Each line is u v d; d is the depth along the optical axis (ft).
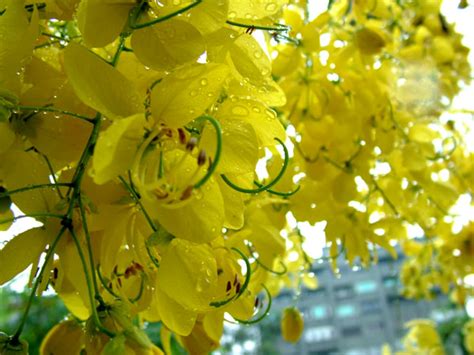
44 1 0.62
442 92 1.47
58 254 0.64
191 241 0.55
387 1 1.44
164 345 0.79
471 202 1.68
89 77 0.55
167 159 0.56
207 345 0.78
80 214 0.64
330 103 1.14
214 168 0.51
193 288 0.60
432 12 1.53
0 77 0.59
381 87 1.21
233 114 0.63
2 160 0.62
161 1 0.58
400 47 1.44
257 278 0.91
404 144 1.30
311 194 1.13
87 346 0.63
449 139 1.57
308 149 1.15
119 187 0.61
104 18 0.56
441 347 2.32
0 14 0.60
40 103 0.61
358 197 1.26
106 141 0.48
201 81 0.56
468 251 1.71
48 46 0.68
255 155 0.58
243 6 0.65
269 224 0.94
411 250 1.95
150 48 0.57
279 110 1.14
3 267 0.62
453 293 2.10
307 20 1.14
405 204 1.38
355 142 1.16
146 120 0.55
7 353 0.61
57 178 0.68
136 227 0.62
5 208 0.65
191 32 0.57
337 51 1.19
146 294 0.67
